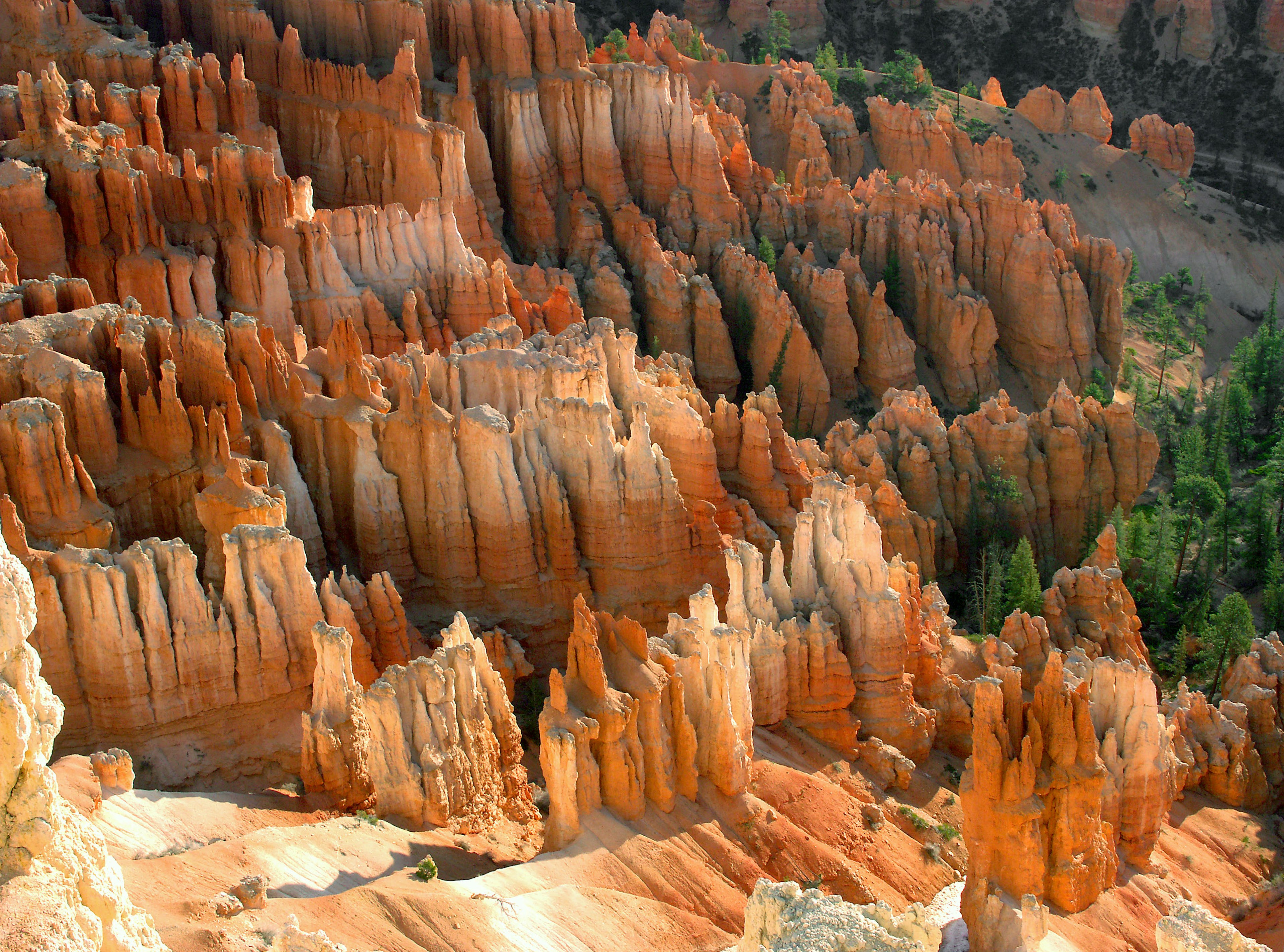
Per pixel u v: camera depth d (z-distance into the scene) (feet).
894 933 110.42
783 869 162.61
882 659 192.54
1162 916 166.30
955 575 296.92
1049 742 156.35
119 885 96.02
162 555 162.50
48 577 156.87
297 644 169.17
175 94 286.66
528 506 205.67
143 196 240.32
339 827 145.28
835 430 299.99
